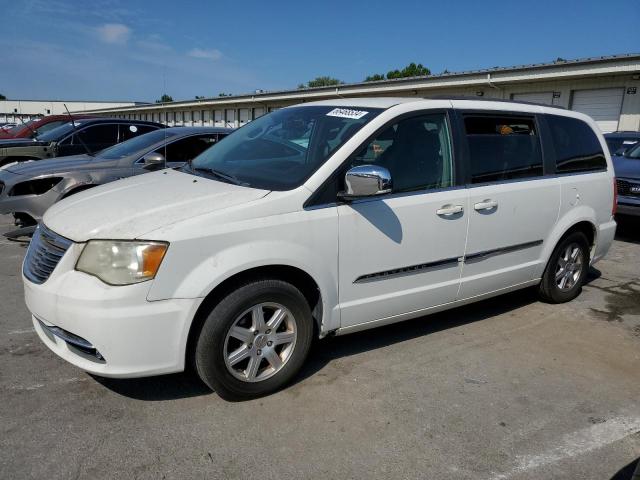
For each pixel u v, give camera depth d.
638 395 3.33
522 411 3.09
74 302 2.64
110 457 2.56
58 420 2.84
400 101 3.67
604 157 4.98
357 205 3.23
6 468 2.45
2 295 4.70
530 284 4.56
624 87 15.05
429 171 3.62
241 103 31.23
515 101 4.34
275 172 3.32
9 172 6.19
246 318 3.02
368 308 3.41
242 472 2.50
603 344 4.08
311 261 3.06
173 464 2.53
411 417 2.99
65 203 3.32
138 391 3.15
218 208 2.86
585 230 4.93
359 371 3.49
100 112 50.31
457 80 18.28
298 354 3.19
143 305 2.65
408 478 2.50
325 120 3.65
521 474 2.55
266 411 2.99
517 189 4.08
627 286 5.54
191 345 2.94
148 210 2.88
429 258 3.61
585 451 2.74
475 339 4.08
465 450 2.71
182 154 7.09
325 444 2.72
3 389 3.13
